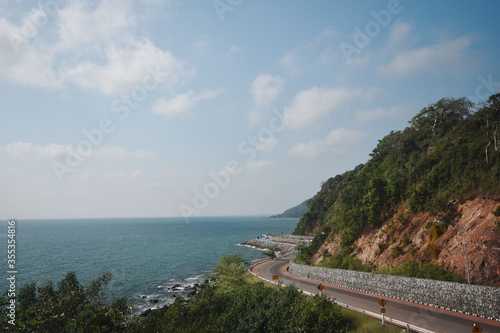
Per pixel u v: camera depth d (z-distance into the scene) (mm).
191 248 129125
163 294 57125
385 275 36781
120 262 91938
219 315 27656
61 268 80812
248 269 66375
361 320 25781
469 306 27219
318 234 74812
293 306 26969
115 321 20516
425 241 40438
